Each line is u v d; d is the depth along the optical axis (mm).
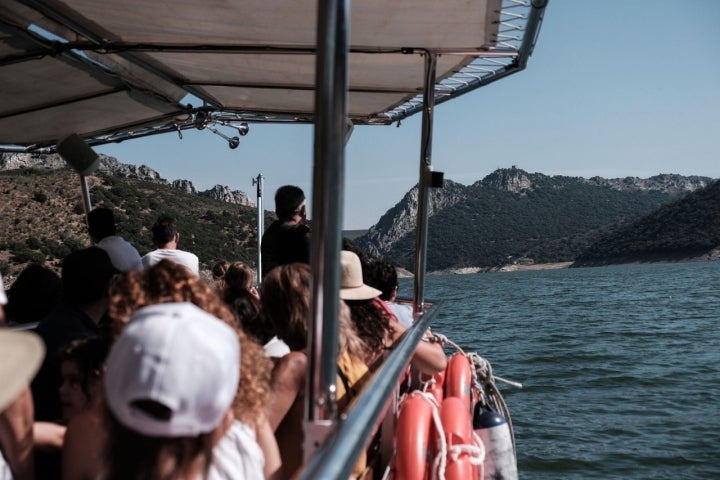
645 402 16844
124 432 1577
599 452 12836
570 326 37344
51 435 2637
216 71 5684
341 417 2057
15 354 1381
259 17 4371
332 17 2010
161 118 6984
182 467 1571
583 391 18516
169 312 1688
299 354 2992
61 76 5348
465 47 4910
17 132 6867
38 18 4410
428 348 4281
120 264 5164
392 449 3844
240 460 1977
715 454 12477
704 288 72375
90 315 3230
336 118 2021
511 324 40219
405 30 4562
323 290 2025
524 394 18266
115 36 4805
